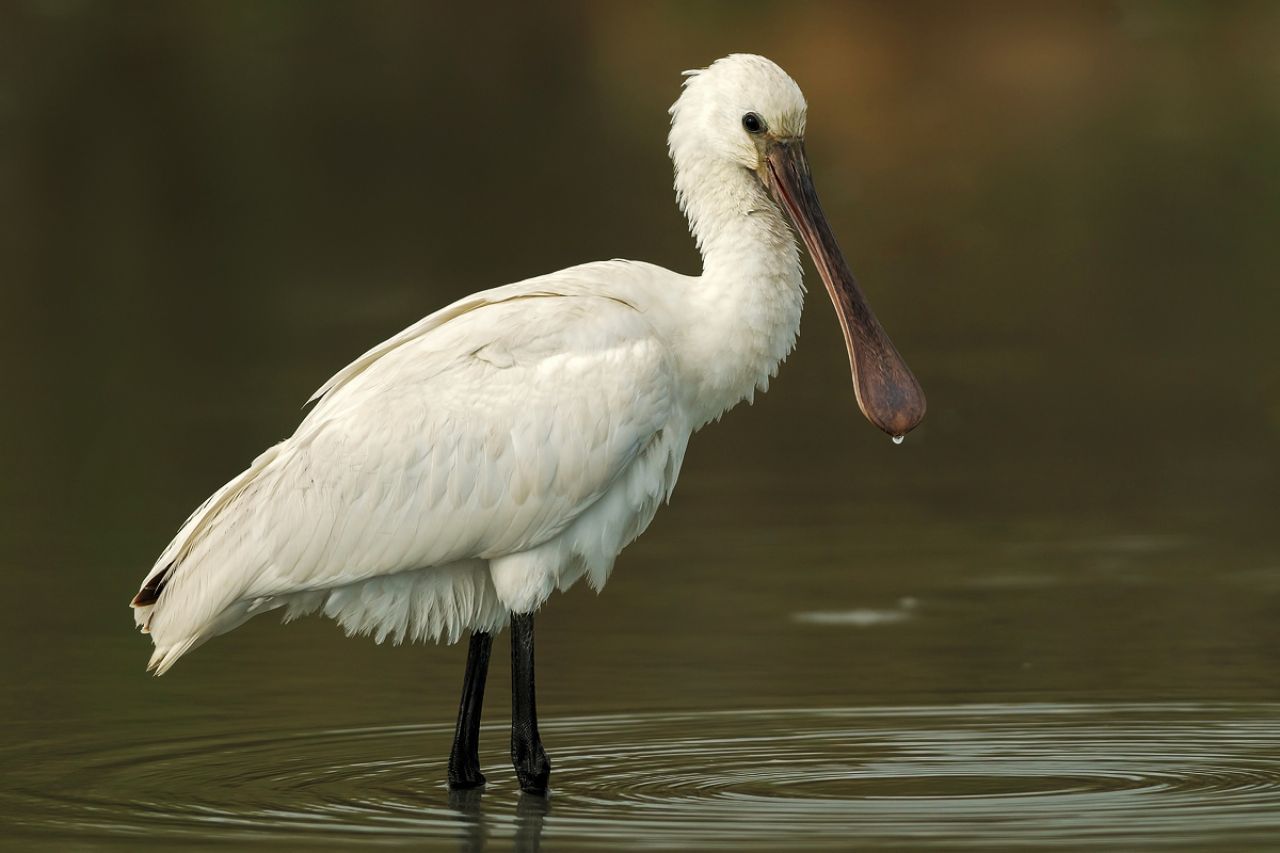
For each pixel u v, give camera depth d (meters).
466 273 29.58
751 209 12.62
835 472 20.78
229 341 26.19
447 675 14.48
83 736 12.66
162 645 11.88
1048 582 16.52
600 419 11.79
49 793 11.36
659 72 39.59
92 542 17.84
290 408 22.58
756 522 18.80
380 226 32.88
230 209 34.12
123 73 39.53
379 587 12.04
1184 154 35.78
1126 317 27.58
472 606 12.17
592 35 41.72
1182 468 20.39
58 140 36.75
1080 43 41.50
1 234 32.66
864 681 13.85
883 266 30.94
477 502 11.79
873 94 38.94
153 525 18.36
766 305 12.44
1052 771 11.66
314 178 35.50
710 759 12.11
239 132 37.53
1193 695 13.33
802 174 12.89
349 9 43.62
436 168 35.88
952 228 32.72
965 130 37.47
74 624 15.47
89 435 21.69
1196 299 28.45
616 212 33.09
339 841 10.40
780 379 25.33
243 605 11.94
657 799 11.20
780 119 12.78
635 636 15.23
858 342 13.05
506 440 11.79
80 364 25.22
